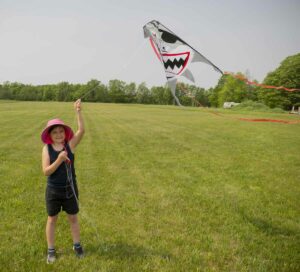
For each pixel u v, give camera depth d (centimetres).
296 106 5569
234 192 639
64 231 439
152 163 883
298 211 547
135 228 459
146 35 427
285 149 1164
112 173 760
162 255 386
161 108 4750
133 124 2061
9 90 9400
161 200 579
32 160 877
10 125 1814
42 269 349
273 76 5800
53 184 352
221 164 891
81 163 859
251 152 1090
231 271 358
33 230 441
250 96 6669
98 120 2319
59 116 2581
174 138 1407
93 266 357
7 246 396
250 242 426
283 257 389
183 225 475
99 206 539
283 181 732
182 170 809
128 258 377
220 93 6825
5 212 498
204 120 2536
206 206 556
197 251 398
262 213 532
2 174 721
